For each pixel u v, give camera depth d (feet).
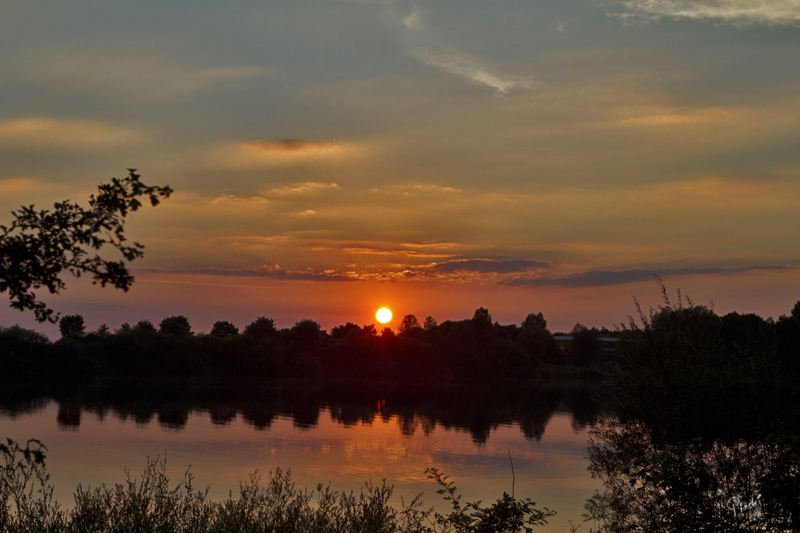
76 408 247.91
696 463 32.63
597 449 63.26
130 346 406.00
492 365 527.40
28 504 43.83
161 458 144.05
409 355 519.60
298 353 496.23
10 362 356.38
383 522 45.47
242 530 43.21
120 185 18.01
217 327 629.10
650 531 37.81
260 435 192.34
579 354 509.76
